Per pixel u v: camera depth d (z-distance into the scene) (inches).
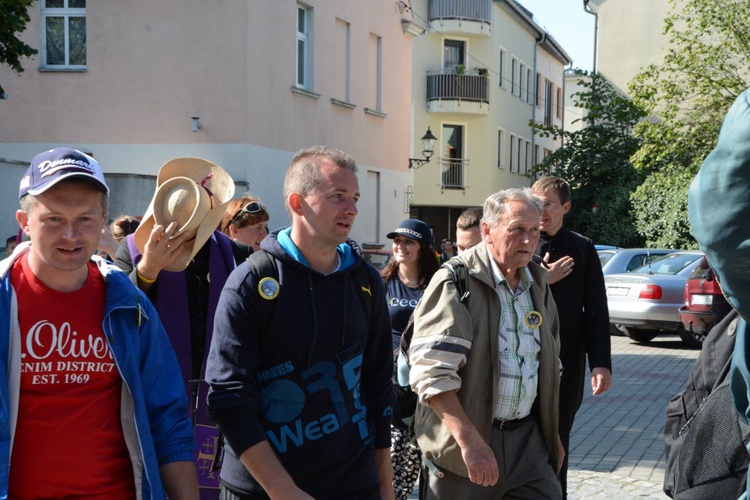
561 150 1192.8
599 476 279.0
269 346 127.0
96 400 105.6
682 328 599.8
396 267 227.3
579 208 1172.5
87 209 103.3
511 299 162.4
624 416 374.6
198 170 157.5
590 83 1214.3
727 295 73.0
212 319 168.7
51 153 104.7
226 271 172.4
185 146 717.3
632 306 609.6
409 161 1023.0
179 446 111.7
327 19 836.0
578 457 304.7
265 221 216.1
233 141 711.1
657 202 1029.8
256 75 724.0
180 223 146.9
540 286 166.6
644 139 1104.8
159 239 145.4
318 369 127.9
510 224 158.2
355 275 134.0
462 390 157.9
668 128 1047.6
